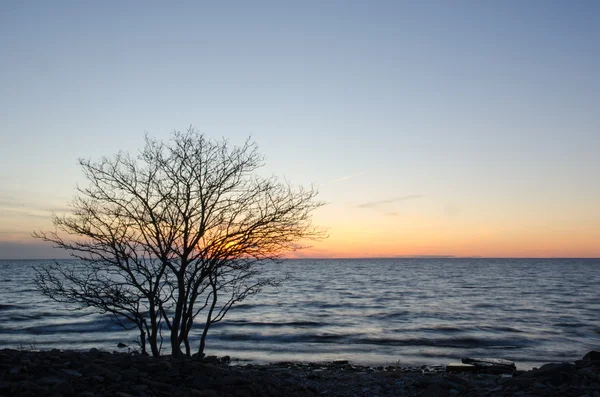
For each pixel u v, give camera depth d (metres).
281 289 60.66
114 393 6.65
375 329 27.36
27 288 56.66
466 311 36.66
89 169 9.51
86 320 28.39
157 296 9.93
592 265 193.38
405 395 10.15
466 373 15.56
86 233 9.44
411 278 92.44
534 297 49.72
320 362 18.70
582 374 9.31
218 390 7.75
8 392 6.09
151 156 9.88
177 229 9.60
